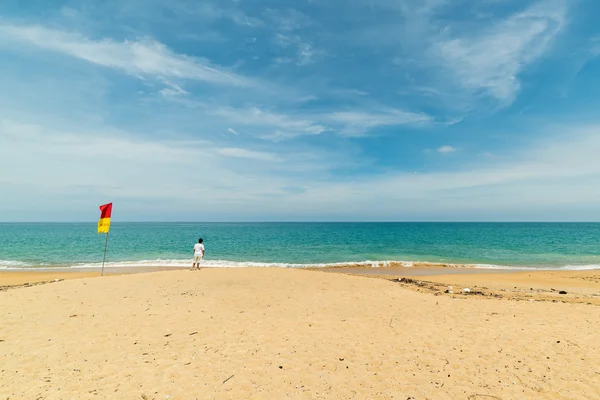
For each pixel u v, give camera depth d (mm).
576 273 19984
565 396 4379
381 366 5324
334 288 11805
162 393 4371
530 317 8188
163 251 33688
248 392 4445
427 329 7191
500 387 4629
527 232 76312
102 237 56312
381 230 92438
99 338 6430
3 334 6586
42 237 55375
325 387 4621
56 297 9820
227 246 39938
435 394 4445
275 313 8383
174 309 8602
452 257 29281
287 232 80688
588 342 6348
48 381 4652
